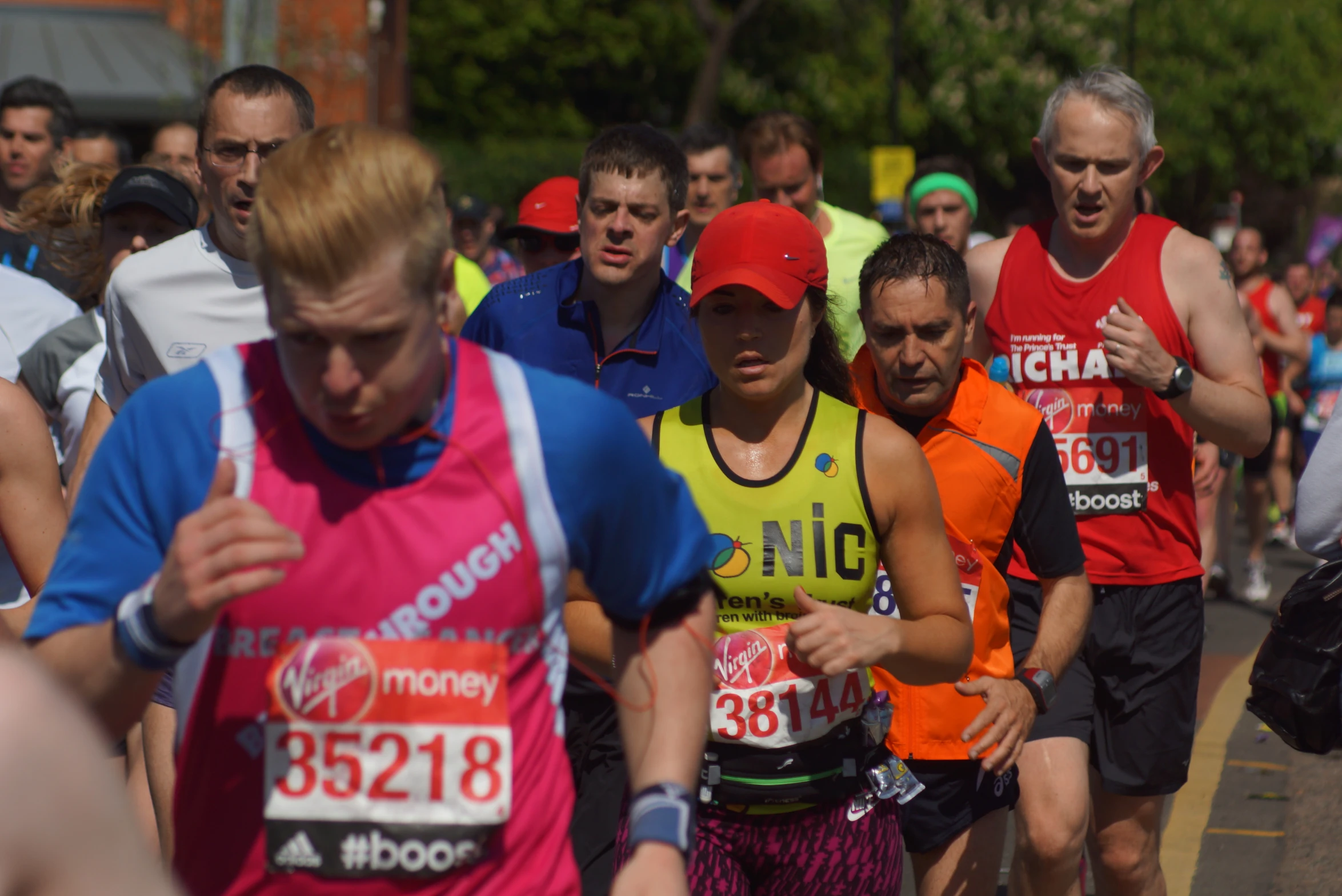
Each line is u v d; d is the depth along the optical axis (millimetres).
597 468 5527
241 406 5336
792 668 8117
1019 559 11133
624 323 11781
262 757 5324
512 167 70625
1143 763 11602
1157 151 11906
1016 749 9008
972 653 8203
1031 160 99750
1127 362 11148
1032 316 12156
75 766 3488
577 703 10797
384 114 67125
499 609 5391
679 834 5605
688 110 91250
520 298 12023
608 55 95500
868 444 8078
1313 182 116250
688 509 5945
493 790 5355
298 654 5285
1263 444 11680
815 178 16422
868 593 8203
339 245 4855
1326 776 17562
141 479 5320
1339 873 14273
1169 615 11703
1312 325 39344
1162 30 100062
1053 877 10570
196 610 4922
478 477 5359
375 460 5297
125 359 10688
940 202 19594
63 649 5172
